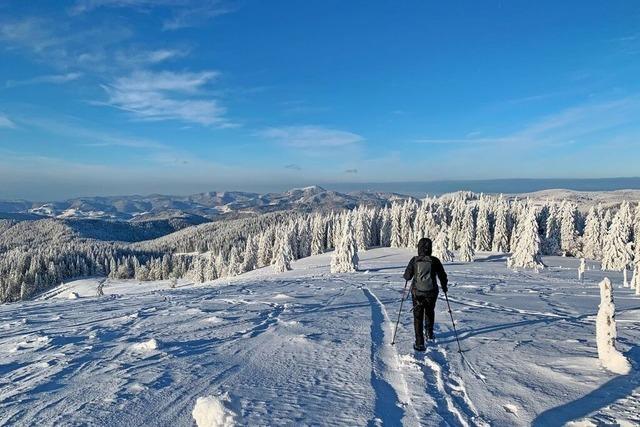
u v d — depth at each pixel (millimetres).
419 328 7492
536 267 38500
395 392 5336
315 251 91125
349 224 40188
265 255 92312
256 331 9500
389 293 18219
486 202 87938
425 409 4715
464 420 4414
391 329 9586
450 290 19641
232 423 3188
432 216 78812
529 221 40031
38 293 117062
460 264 46000
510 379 5789
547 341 8133
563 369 6223
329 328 9758
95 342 8625
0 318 13117
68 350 7859
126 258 144500
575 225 74688
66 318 12656
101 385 5676
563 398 5035
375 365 6562
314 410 4648
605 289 6406
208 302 15703
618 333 8727
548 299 15992
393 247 87438
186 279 109688
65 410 4762
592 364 6398
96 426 4285
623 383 5492
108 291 104250
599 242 68438
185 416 4527
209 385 5602
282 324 10352
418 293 7547
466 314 11719
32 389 5559
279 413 4535
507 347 7652
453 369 6301
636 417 4410
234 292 20344
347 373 6129
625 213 59906
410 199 88875
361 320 10930
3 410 4797
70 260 133625
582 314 11906
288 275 41938
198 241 180375
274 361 6855
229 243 148500
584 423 4289
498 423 4344
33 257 126250
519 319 10852
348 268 39719
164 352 7531
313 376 6004
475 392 5262
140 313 12906
